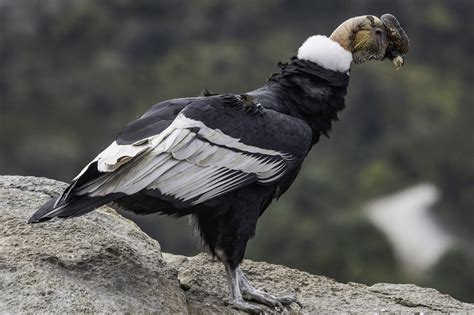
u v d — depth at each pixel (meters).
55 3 58.44
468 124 52.16
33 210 8.84
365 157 48.22
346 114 50.72
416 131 50.59
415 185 46.34
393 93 52.22
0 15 57.91
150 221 32.91
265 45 56.41
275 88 8.88
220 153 8.09
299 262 34.00
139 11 59.12
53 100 53.75
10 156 48.03
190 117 8.05
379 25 9.30
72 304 7.62
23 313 7.46
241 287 8.76
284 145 8.41
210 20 58.25
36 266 7.95
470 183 46.44
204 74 54.28
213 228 8.31
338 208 41.59
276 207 38.22
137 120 8.09
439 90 55.66
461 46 60.25
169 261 9.60
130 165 7.79
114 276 8.15
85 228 8.68
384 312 9.20
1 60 56.38
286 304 8.82
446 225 41.72
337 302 9.36
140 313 7.84
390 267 35.41
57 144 49.00
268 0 58.59
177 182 7.92
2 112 52.34
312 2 58.25
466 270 35.22
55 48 57.25
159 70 55.22
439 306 9.55
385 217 41.97
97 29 57.62
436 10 60.47
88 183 7.68
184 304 8.26
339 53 8.95
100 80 54.38
